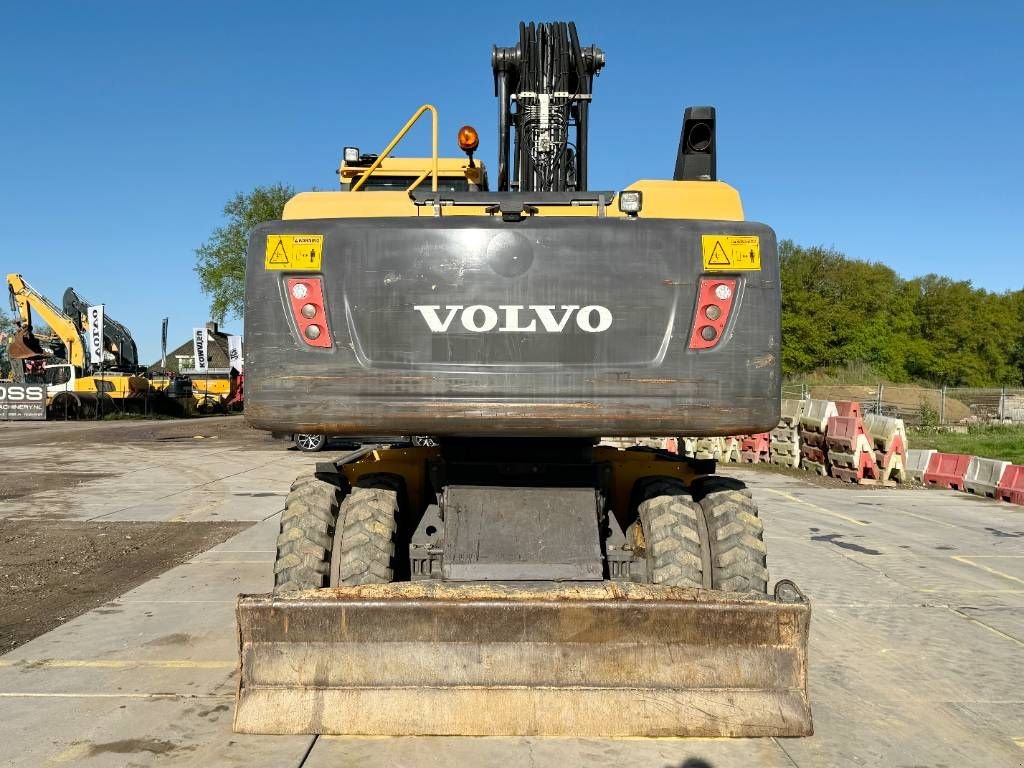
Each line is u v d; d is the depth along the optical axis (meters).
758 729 3.56
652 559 4.43
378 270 3.81
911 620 6.22
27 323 37.97
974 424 30.56
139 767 3.63
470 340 3.81
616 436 3.94
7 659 5.17
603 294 3.81
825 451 16.61
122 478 15.40
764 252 3.84
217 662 5.12
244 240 38.16
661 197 4.18
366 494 4.54
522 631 3.60
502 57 6.25
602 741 3.86
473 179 6.79
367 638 3.60
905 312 64.38
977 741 4.05
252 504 12.17
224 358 51.88
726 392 3.81
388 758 3.67
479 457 4.52
